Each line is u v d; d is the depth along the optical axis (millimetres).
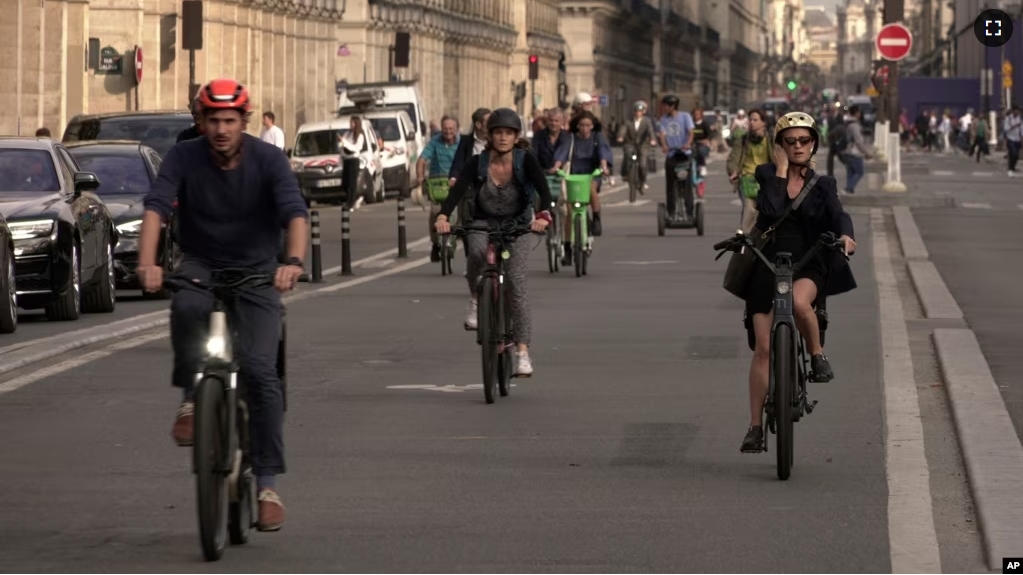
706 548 16750
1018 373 28281
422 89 171750
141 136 54438
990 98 199000
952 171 135625
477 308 26000
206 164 17047
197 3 73625
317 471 20703
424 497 19219
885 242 59844
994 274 47469
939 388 26922
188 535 17469
